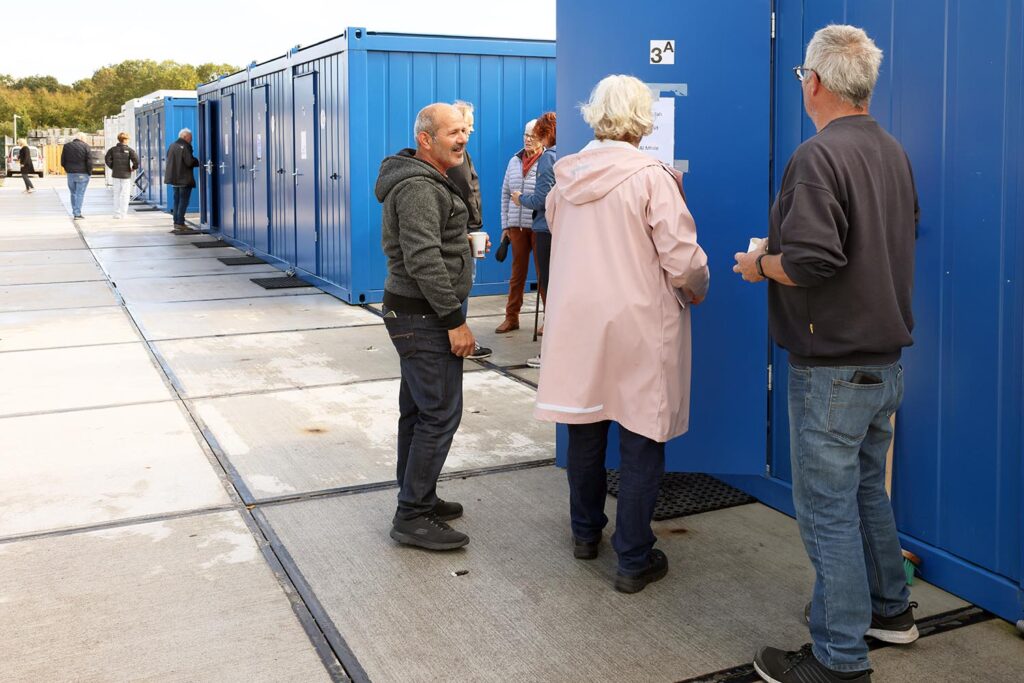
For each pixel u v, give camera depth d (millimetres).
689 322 3453
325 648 3061
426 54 9742
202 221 18797
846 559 2713
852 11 3615
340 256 10180
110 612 3279
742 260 2857
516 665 2973
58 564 3648
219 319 8977
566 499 4398
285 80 12094
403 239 3543
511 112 10219
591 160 3316
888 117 3498
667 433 3305
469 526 4078
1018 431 3113
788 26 3910
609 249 3273
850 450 2719
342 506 4281
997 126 3098
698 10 3818
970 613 3289
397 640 3117
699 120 3859
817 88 2764
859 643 2736
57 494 4375
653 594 3467
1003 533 3213
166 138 23219
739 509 4324
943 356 3369
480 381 6688
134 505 4258
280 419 5652
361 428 5480
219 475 4660
